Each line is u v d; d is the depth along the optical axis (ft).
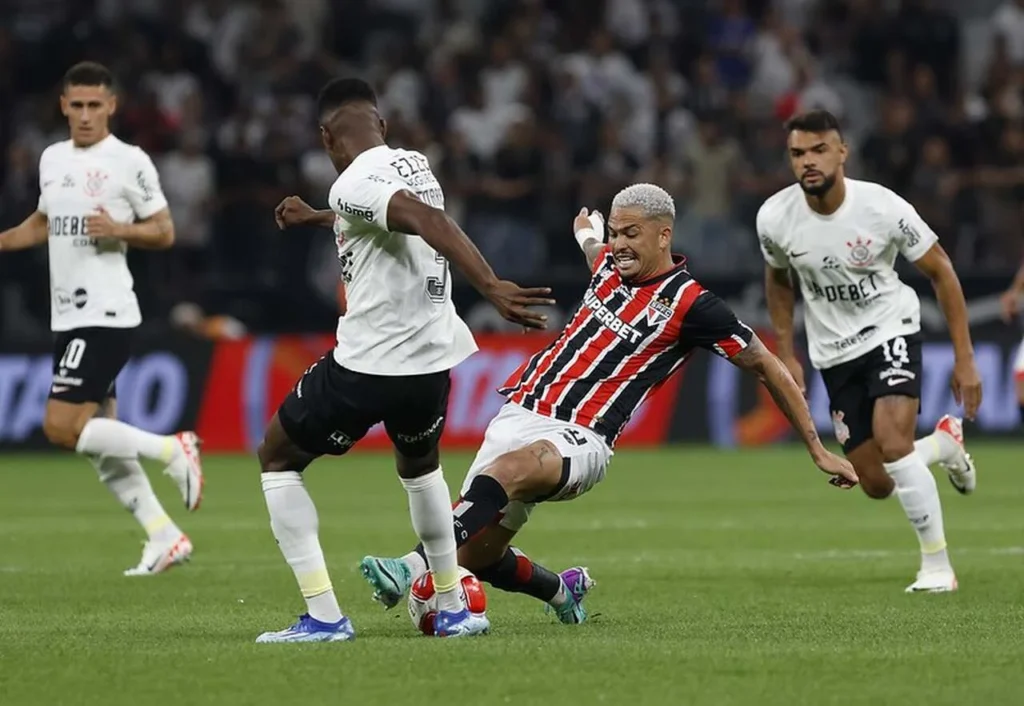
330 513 156.25
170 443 117.39
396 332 75.82
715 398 230.68
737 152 251.39
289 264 243.19
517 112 261.85
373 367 75.66
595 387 84.02
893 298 108.68
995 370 226.79
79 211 118.42
